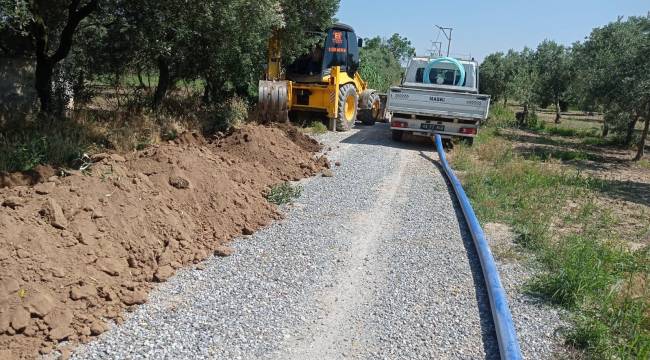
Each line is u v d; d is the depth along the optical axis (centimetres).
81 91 1114
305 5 1331
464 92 1317
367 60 2961
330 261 528
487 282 488
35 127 845
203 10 909
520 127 2291
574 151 1563
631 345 389
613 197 962
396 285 484
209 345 368
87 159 652
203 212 587
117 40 953
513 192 880
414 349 383
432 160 1110
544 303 472
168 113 1104
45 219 434
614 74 1477
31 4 764
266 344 376
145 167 606
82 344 359
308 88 1382
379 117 1766
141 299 417
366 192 802
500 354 380
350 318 421
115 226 477
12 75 1043
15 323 346
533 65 2672
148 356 349
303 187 806
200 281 464
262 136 919
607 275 517
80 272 413
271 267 504
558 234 681
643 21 1688
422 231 638
